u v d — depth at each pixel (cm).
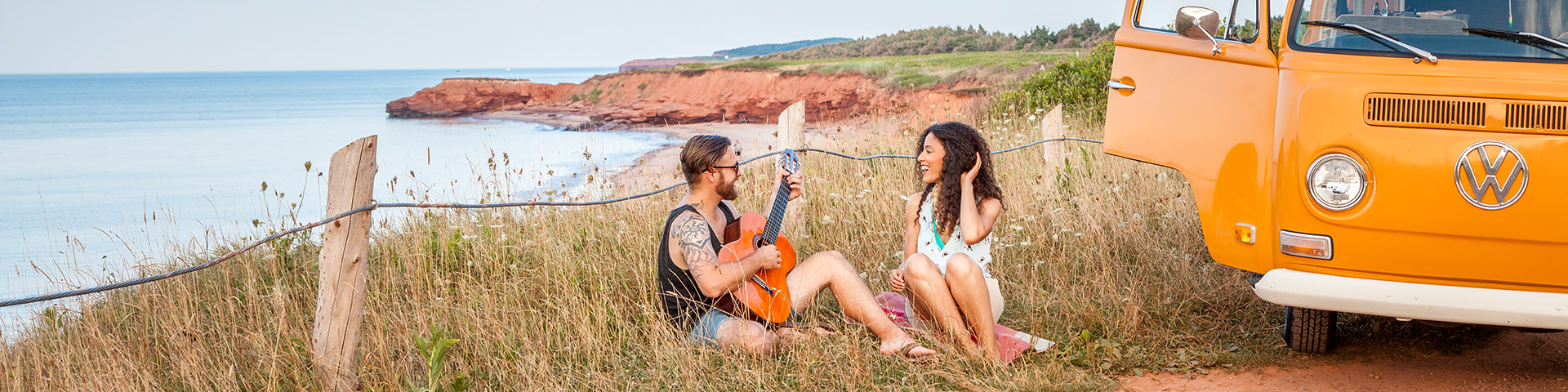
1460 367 389
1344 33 345
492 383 386
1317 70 333
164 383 384
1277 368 396
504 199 625
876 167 752
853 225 592
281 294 445
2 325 434
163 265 543
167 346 403
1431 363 395
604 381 377
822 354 394
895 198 618
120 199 2486
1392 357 404
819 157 806
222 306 450
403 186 1546
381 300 461
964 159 401
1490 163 298
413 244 523
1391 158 307
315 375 360
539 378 379
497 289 471
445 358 403
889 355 396
